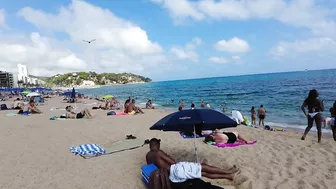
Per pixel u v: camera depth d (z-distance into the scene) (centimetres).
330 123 892
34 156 734
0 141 943
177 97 4431
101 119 1605
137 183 527
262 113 1445
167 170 439
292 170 567
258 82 7700
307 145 809
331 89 3603
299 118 1642
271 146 796
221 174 490
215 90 5638
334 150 736
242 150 748
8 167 642
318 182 494
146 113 2023
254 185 482
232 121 521
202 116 512
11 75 15225
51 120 1555
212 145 814
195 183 416
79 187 514
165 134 1036
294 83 5753
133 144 840
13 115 1909
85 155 729
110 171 601
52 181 546
